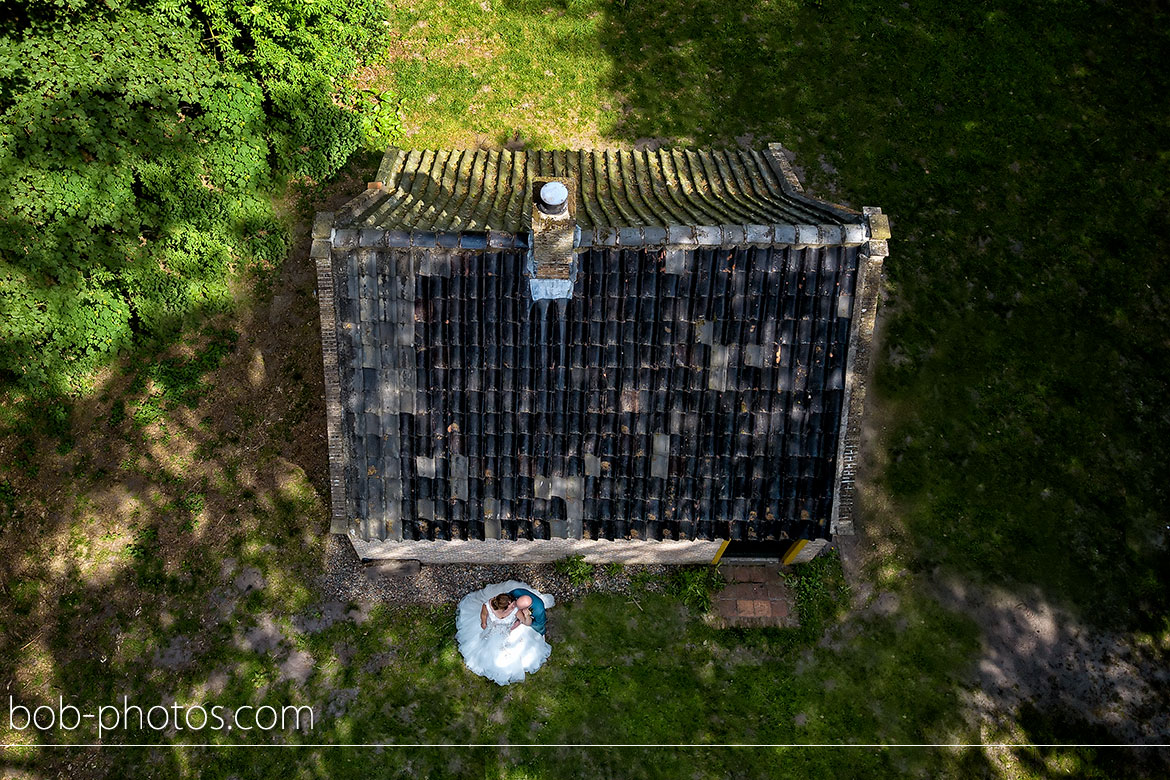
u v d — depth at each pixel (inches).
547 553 500.4
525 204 462.3
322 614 498.6
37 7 496.1
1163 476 559.8
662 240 387.5
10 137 461.4
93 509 527.2
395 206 440.8
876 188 641.0
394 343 406.3
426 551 494.3
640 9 704.4
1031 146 664.4
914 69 686.5
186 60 520.4
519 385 413.4
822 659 495.2
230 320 589.3
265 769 454.6
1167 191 655.8
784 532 433.4
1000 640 503.8
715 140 660.7
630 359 409.4
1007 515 542.0
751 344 407.8
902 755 467.8
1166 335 607.5
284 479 541.0
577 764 458.6
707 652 494.0
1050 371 588.4
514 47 684.1
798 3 708.7
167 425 554.3
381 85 660.7
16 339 493.7
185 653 486.0
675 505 430.9
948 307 603.5
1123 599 519.8
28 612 498.3
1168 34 713.0
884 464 554.3
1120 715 486.0
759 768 461.1
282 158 594.2
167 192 527.8
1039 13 713.6
